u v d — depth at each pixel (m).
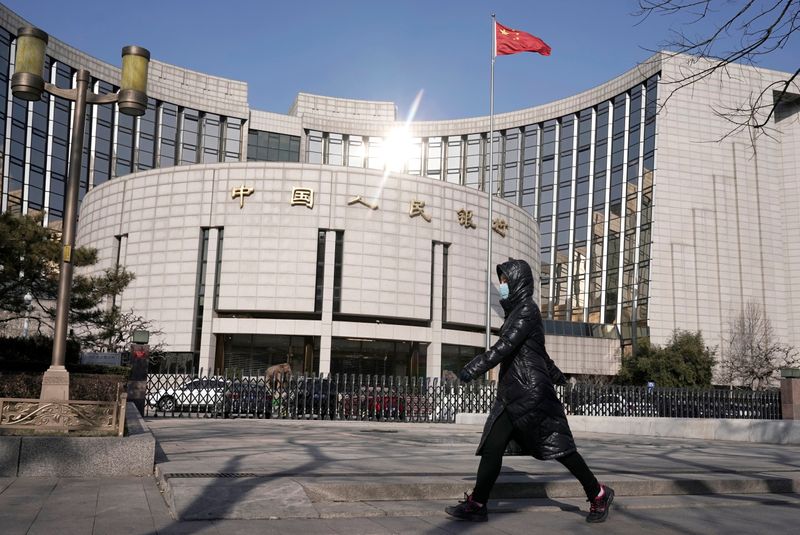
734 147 67.62
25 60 10.02
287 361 47.00
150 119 68.56
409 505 6.18
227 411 24.95
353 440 14.23
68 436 8.04
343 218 47.16
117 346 34.62
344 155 77.38
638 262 66.38
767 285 66.31
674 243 65.06
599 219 71.25
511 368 5.59
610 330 67.06
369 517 5.69
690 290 64.50
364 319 47.56
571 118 75.94
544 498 6.90
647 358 57.56
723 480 7.72
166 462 8.45
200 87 71.69
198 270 46.91
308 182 47.09
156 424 18.36
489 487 5.59
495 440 5.59
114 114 66.81
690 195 66.06
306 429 18.34
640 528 5.50
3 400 8.16
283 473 7.32
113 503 6.16
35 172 61.25
